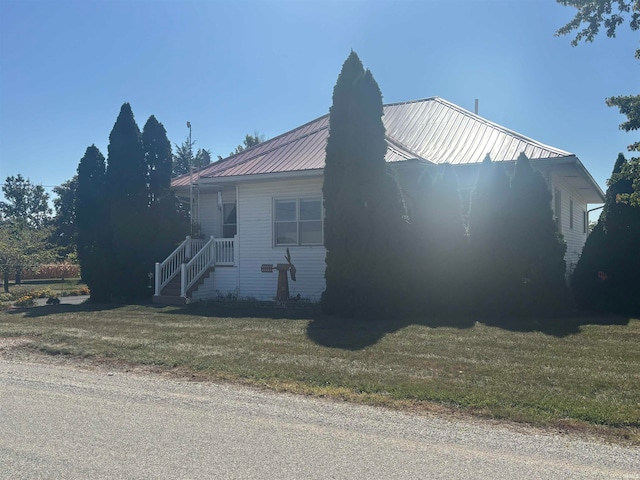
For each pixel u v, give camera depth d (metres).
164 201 18.27
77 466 4.34
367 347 8.89
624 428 5.18
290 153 16.86
